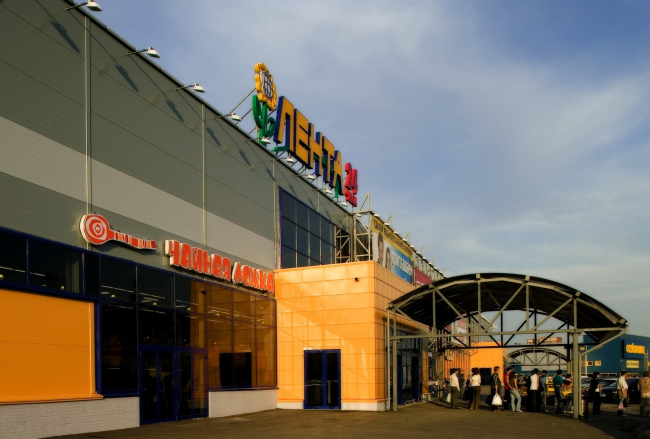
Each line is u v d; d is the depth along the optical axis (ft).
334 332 86.74
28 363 47.93
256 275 84.38
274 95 89.71
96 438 48.47
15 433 45.37
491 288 87.61
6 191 47.55
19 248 47.91
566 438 53.98
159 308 63.93
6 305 46.65
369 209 112.68
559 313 93.35
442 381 114.83
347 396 84.53
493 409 87.51
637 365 225.15
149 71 66.49
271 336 88.38
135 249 61.31
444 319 114.01
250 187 85.92
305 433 55.47
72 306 52.70
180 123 71.20
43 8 52.95
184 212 70.38
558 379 83.51
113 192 59.06
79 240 54.24
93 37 58.49
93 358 54.13
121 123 61.16
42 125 51.49
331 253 110.73
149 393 61.05
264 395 83.97
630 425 60.49
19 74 49.78
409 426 62.69
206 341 71.97
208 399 71.00
